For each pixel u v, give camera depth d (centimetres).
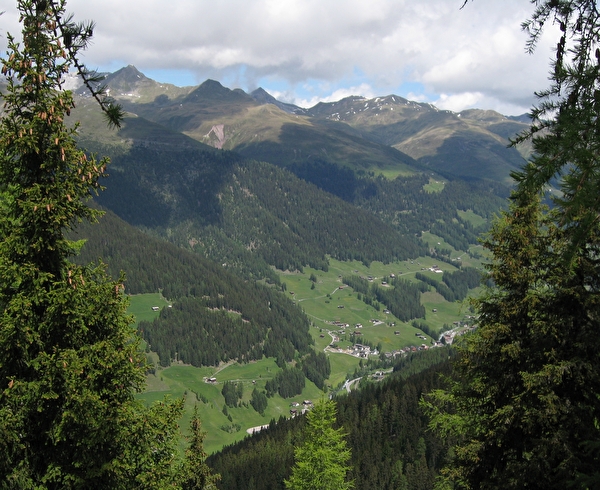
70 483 1406
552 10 744
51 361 1371
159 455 1611
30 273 1402
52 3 959
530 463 1511
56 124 1389
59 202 1450
